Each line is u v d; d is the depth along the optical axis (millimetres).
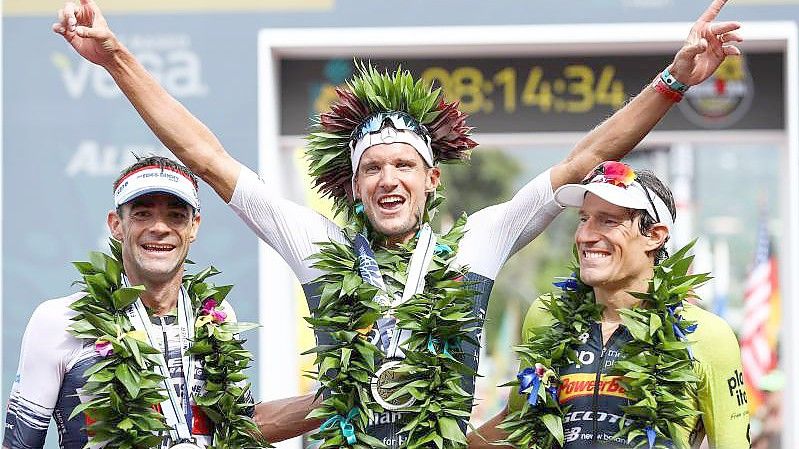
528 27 13453
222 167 7336
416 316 6898
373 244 7254
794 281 13578
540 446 6824
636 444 6598
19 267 13555
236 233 13484
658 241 6855
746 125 13727
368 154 7121
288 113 13977
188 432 6730
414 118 7273
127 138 13609
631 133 7203
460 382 6926
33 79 13609
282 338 13805
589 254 6828
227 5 13625
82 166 13602
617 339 6836
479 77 13828
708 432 6801
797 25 13336
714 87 13727
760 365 16672
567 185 6898
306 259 7129
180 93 13656
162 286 6879
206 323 6914
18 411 6680
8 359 13484
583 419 6727
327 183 7625
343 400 6863
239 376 6855
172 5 13609
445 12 13531
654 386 6605
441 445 6707
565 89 13781
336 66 13922
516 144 13867
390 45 13578
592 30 13406
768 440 16125
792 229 13539
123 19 13625
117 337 6707
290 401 7637
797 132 13438
